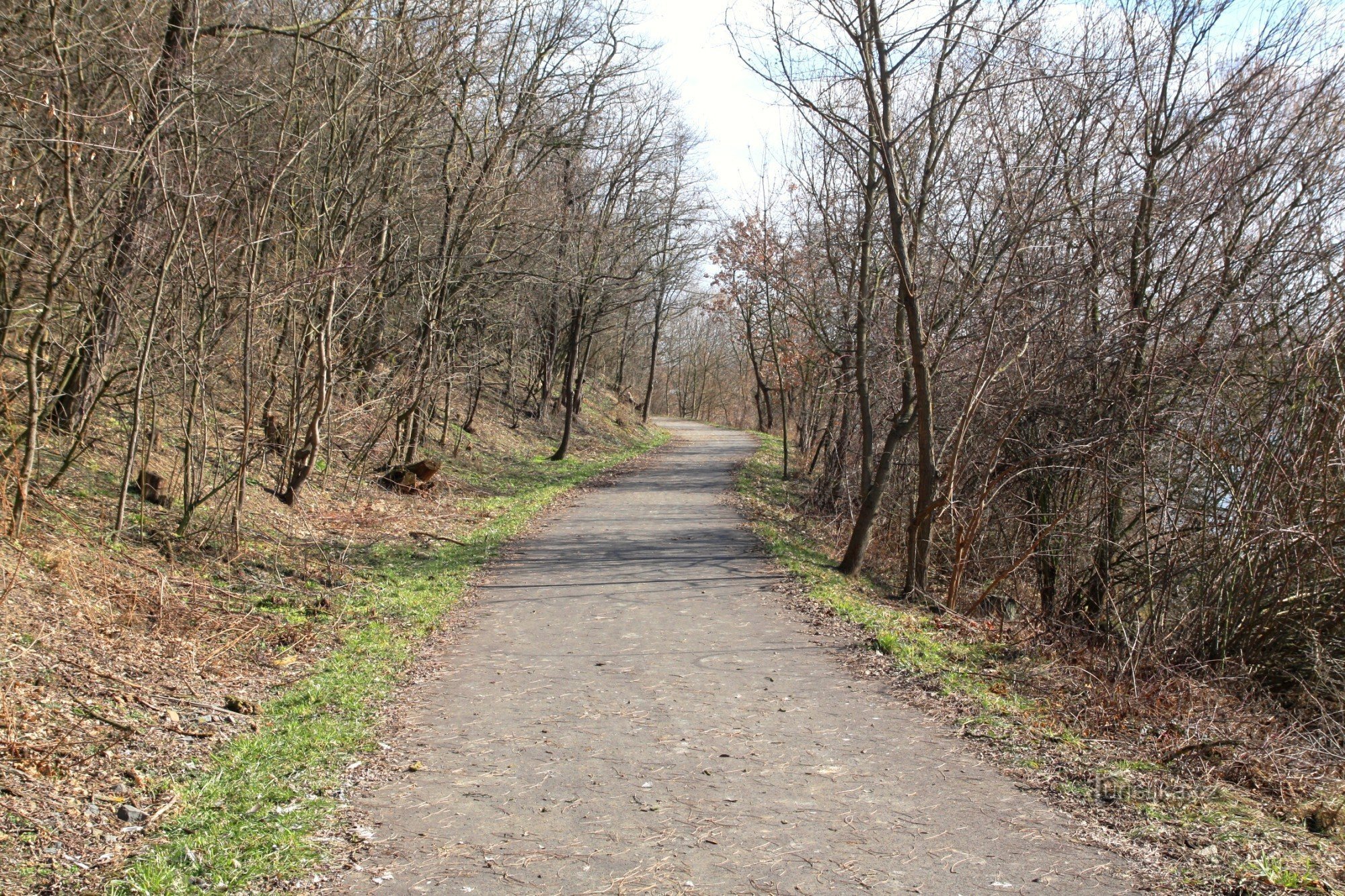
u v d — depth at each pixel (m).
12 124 8.55
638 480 27.02
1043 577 15.76
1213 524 11.73
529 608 11.02
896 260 12.95
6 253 9.34
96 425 12.52
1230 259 13.09
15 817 4.69
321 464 18.34
